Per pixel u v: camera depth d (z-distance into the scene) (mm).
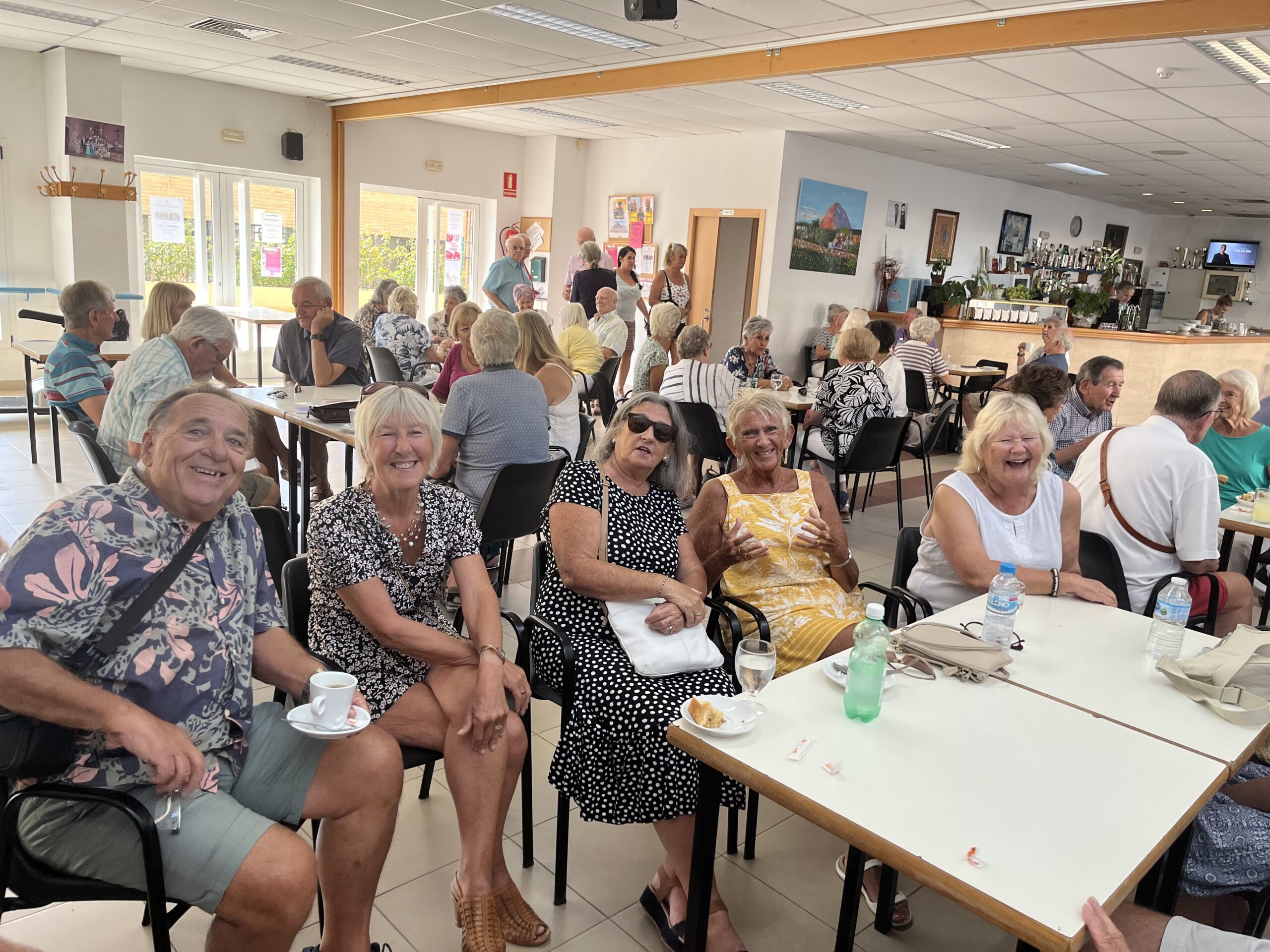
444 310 7395
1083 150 8773
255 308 9508
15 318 8008
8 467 5598
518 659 2123
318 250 9945
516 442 3477
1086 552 2756
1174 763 1530
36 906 1488
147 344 3100
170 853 1410
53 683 1319
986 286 10664
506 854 2215
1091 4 4559
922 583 2570
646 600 2150
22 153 7812
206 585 1546
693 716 1536
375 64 7422
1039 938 1091
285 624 1826
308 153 9594
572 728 1994
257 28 6418
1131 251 15312
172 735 1386
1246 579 3213
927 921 2090
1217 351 10844
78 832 1441
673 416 2322
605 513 2254
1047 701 1756
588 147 11125
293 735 1675
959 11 4895
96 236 7793
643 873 2197
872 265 10383
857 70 5887
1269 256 14578
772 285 9359
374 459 1892
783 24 5383
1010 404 2404
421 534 2010
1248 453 3879
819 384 5660
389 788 1664
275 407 4102
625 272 8852
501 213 11352
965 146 9070
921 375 7414
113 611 1450
